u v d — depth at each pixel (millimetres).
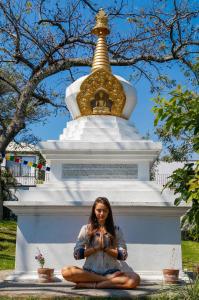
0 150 11055
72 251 7469
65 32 11828
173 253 7441
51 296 5305
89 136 8656
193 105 5902
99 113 9086
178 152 16719
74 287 6102
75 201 7562
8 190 24219
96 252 6188
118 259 6148
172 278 6723
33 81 11617
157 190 7863
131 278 5957
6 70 16609
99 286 5953
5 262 11562
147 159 8211
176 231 7551
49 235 7555
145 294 5383
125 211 7578
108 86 9195
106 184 8039
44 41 11945
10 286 6395
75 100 9391
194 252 15219
